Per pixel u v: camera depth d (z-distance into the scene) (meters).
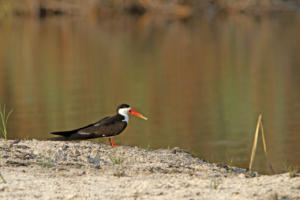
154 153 9.70
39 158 8.41
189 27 51.84
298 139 16.50
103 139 14.63
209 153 14.90
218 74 28.61
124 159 8.88
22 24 55.38
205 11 58.94
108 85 26.09
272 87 24.95
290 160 14.09
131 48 39.22
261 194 6.46
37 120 19.41
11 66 32.34
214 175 7.96
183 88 25.28
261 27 49.66
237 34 45.59
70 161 8.43
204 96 23.55
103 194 6.39
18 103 22.48
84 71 30.14
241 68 30.16
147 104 22.22
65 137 9.90
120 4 58.84
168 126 18.53
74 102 22.52
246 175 8.21
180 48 38.75
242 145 15.86
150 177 7.46
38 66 32.12
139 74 29.02
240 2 59.06
